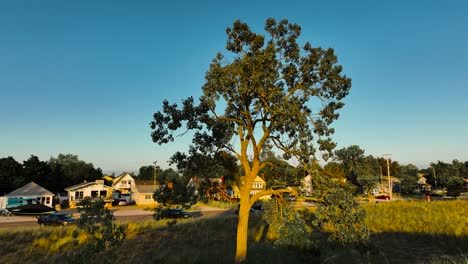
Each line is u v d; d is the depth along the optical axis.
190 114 15.13
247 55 12.89
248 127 13.93
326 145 12.90
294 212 14.58
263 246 19.78
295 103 12.76
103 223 11.23
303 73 14.05
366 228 11.52
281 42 14.16
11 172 59.00
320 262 14.28
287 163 14.99
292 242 14.37
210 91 12.95
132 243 21.66
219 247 20.84
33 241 20.91
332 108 13.88
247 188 14.33
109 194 57.91
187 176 16.69
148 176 119.38
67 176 73.50
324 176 13.03
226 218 30.52
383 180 93.75
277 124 12.74
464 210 35.00
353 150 76.19
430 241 21.88
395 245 20.92
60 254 18.34
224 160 15.50
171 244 21.88
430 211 33.97
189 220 29.39
